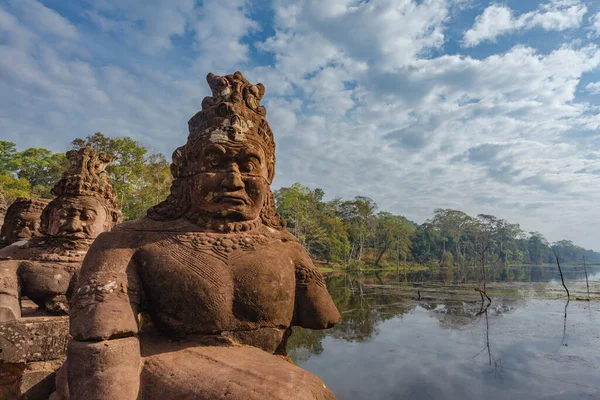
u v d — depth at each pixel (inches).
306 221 1731.1
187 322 84.3
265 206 106.2
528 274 1929.1
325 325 98.2
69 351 71.0
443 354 375.2
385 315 589.9
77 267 143.3
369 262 2406.5
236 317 86.8
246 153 97.0
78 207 151.9
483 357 363.3
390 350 391.2
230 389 62.0
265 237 97.7
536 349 389.7
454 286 1096.8
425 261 2714.1
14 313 122.6
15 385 116.5
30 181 1408.7
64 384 79.7
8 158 1416.1
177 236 90.3
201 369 69.7
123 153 973.8
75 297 78.2
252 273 88.4
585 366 334.6
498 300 760.3
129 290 82.5
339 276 1572.3
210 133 97.6
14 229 232.8
